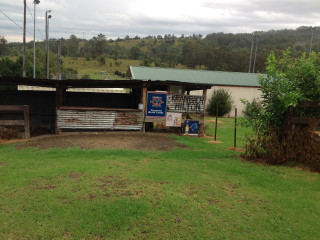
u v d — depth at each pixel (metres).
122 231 3.68
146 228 3.74
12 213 4.09
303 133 7.19
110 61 106.31
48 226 3.76
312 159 6.69
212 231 3.75
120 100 15.53
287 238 3.66
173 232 3.69
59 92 12.04
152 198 4.62
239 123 8.40
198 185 5.38
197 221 3.96
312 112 7.60
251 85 28.88
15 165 6.71
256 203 4.66
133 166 6.68
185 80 26.97
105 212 4.11
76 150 8.62
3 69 31.33
